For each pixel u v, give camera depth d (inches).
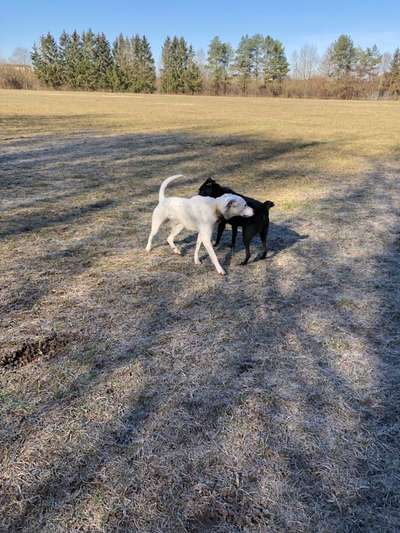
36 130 581.9
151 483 75.0
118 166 374.6
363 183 335.6
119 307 137.3
